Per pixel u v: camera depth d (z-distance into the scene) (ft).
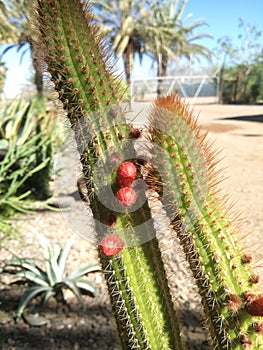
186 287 2.76
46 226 4.15
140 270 1.04
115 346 2.30
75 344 2.33
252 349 1.01
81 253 3.53
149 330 1.07
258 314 0.98
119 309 1.07
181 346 1.13
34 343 2.35
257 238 3.62
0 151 5.30
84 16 0.96
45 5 0.94
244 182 5.82
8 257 3.45
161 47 24.00
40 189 4.94
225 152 8.17
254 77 29.09
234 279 1.02
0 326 2.51
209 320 1.07
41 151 4.71
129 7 20.94
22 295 2.68
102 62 0.98
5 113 4.78
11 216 4.12
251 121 14.28
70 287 2.77
